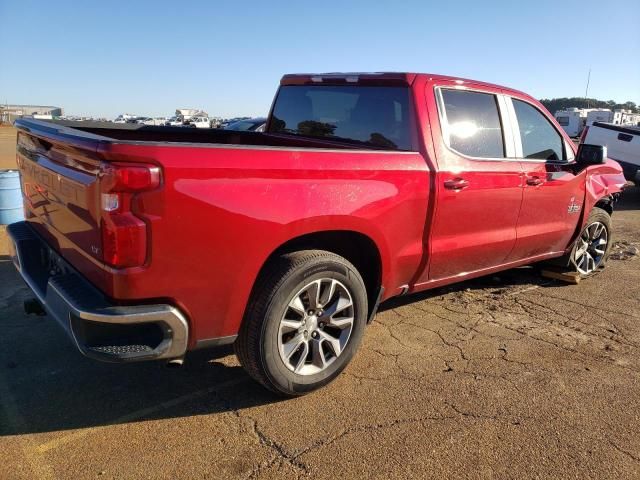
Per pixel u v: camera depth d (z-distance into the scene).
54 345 3.83
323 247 3.41
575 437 2.95
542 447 2.85
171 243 2.54
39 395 3.19
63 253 3.06
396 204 3.48
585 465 2.72
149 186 2.45
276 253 3.08
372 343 4.07
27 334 3.99
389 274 3.63
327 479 2.55
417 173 3.59
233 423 2.97
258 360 2.97
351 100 4.17
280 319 2.98
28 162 3.54
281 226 2.87
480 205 4.13
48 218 3.24
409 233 3.65
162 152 2.47
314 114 4.53
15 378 3.38
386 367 3.69
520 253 4.85
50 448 2.70
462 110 4.07
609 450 2.85
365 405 3.20
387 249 3.52
